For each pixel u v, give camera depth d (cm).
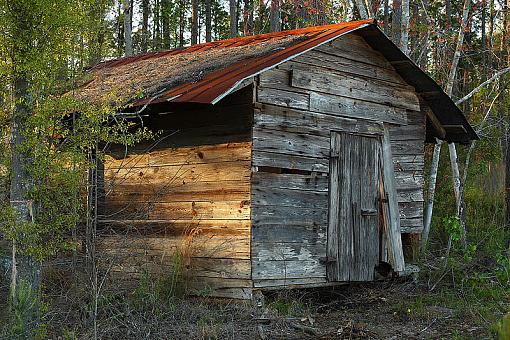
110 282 934
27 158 747
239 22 3359
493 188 2044
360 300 1074
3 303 888
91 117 775
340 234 1068
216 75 938
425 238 1495
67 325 800
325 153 1049
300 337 820
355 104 1105
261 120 951
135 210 1062
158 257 1018
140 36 2994
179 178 1017
